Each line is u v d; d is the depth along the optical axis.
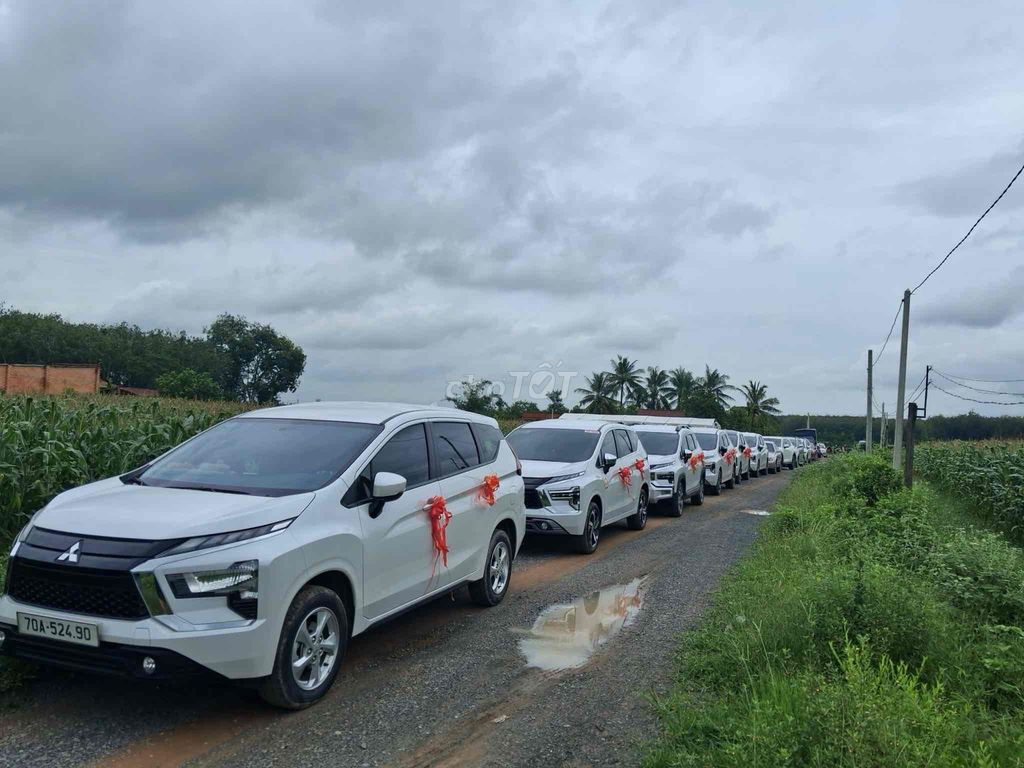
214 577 4.25
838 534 10.31
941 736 3.92
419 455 6.37
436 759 4.15
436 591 6.37
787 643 5.55
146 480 5.46
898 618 5.48
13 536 7.88
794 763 3.58
